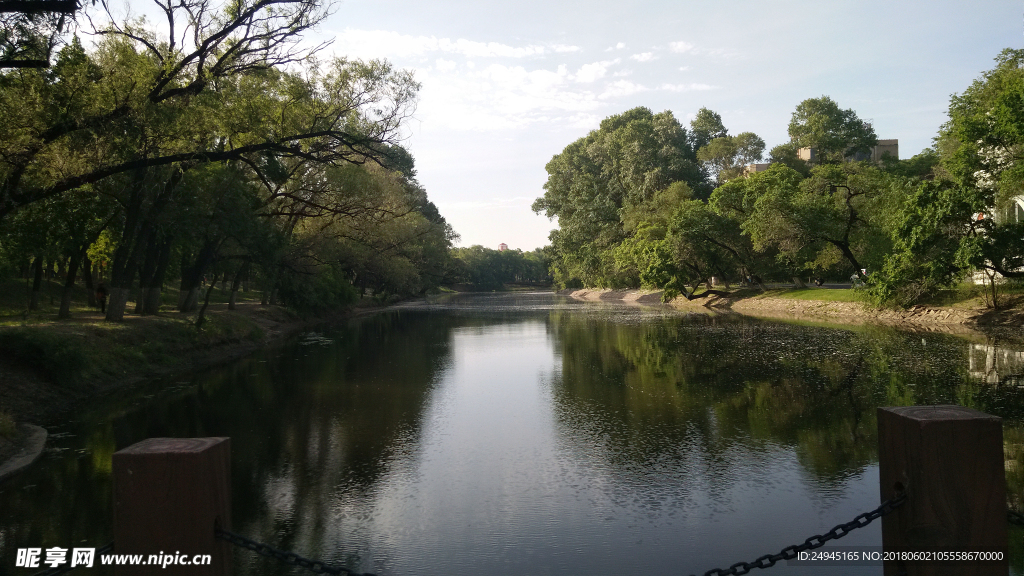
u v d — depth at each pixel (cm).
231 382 1869
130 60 1448
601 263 7706
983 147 2730
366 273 6241
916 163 6359
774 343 2458
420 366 2191
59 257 3192
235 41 1523
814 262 4378
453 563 651
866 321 3331
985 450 292
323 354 2594
